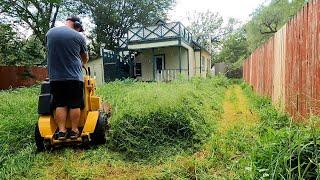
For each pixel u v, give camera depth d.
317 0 3.73
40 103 4.21
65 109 4.10
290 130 2.70
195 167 3.20
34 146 4.34
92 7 31.83
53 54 4.05
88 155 3.97
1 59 17.94
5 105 7.32
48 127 4.09
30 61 19.02
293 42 5.00
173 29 19.36
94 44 31.91
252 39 25.91
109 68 20.75
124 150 4.16
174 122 4.49
